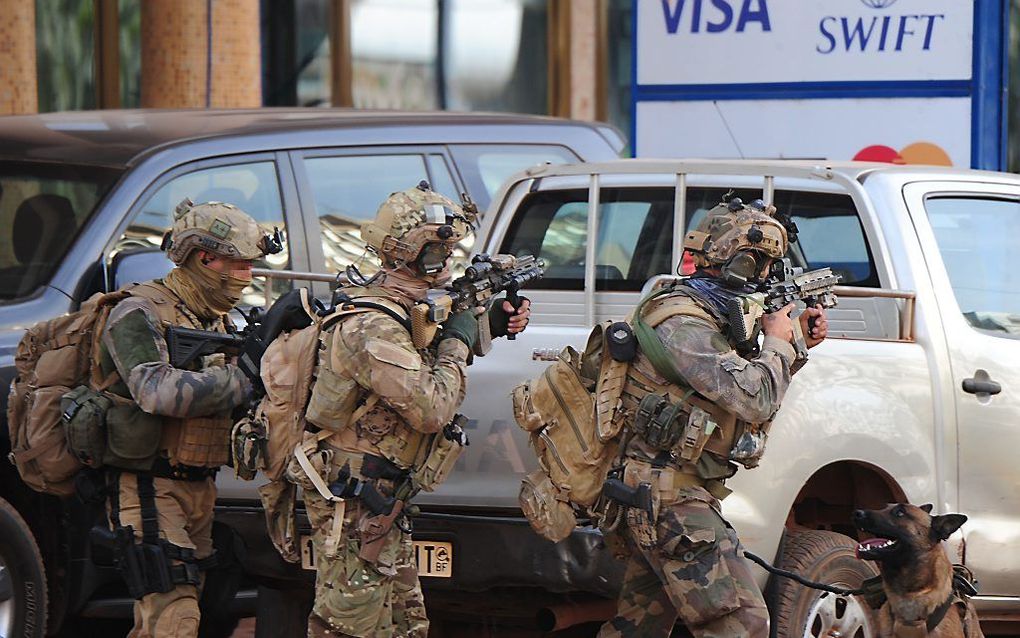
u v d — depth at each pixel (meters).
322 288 24.61
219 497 20.08
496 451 18.89
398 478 16.92
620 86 52.12
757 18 36.72
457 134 26.88
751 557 18.05
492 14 50.91
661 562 17.09
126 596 21.78
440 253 17.02
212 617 20.75
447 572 18.59
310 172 25.11
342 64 49.66
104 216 22.83
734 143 37.12
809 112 36.53
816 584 18.44
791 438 19.27
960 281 22.00
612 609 19.27
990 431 21.14
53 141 24.66
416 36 50.50
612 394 17.25
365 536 16.77
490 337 17.67
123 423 17.78
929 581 18.73
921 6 35.53
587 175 23.19
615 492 17.06
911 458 20.30
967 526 21.09
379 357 16.34
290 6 49.09
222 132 24.73
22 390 18.73
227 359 18.45
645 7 37.47
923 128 35.78
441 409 16.56
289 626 20.53
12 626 20.16
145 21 38.62
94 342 18.25
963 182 22.53
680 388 17.00
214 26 38.47
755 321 17.12
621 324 17.33
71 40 46.06
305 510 18.66
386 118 26.42
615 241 23.75
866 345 20.42
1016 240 22.81
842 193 22.16
